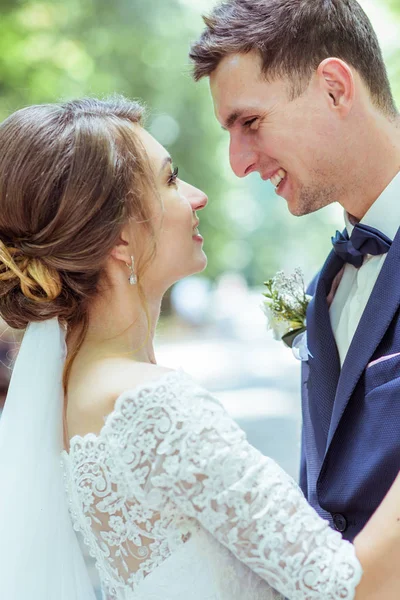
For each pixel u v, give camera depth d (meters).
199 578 1.57
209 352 14.48
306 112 2.00
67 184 1.69
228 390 10.04
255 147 2.09
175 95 13.57
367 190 2.03
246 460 1.54
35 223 1.72
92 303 1.79
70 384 1.76
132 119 1.84
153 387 1.58
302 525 1.53
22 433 1.78
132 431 1.56
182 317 18.97
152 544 1.58
